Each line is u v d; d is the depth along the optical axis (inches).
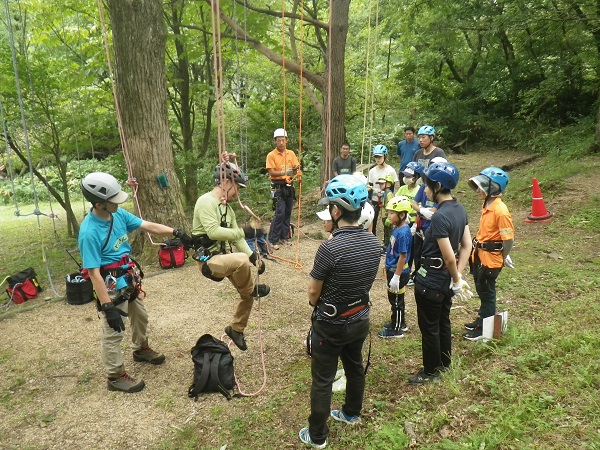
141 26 277.0
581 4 528.7
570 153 514.6
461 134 784.3
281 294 234.7
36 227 588.1
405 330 189.6
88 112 399.2
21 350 186.5
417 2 661.3
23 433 138.2
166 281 255.6
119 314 145.6
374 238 115.9
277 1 481.7
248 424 137.3
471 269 178.5
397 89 759.7
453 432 114.3
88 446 131.7
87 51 428.5
